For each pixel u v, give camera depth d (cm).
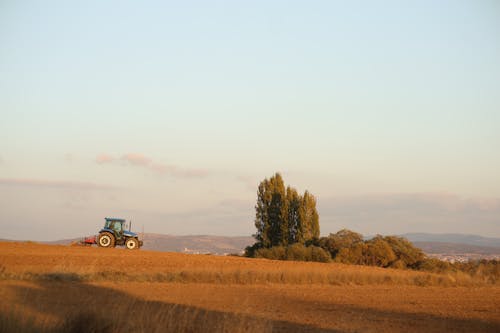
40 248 5041
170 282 3175
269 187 7306
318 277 3547
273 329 1708
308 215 7088
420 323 1952
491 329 1869
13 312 1388
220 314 1958
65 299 2200
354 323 1881
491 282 3916
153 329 1505
